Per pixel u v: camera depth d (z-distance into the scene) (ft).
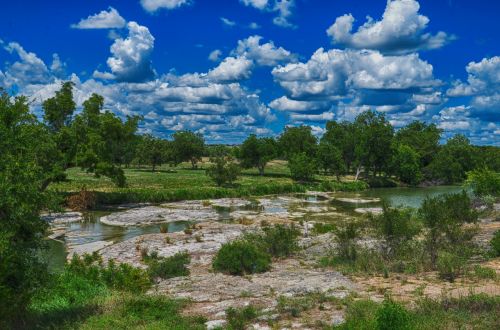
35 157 40.86
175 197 196.85
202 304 46.62
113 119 167.02
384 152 316.40
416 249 64.59
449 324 32.68
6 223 35.06
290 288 51.42
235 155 358.23
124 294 46.78
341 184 272.92
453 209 92.02
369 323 32.12
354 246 71.00
